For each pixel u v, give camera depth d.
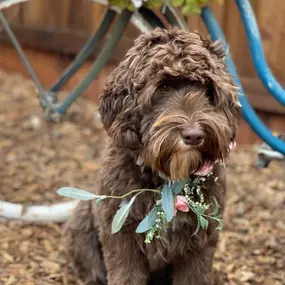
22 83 3.11
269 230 2.13
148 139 1.52
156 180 1.61
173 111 1.50
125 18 2.05
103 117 1.60
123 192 1.62
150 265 1.72
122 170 1.62
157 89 1.52
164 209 1.55
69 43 3.01
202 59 1.51
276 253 2.01
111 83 1.58
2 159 2.51
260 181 2.42
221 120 1.52
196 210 1.59
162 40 1.55
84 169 2.46
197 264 1.71
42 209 2.13
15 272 1.92
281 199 2.30
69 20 3.02
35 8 3.08
